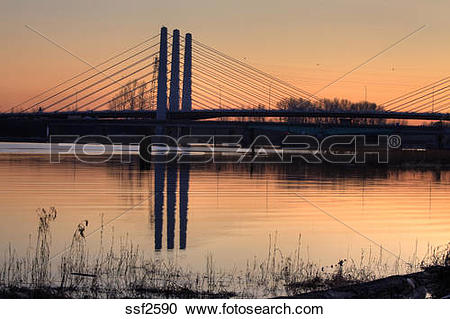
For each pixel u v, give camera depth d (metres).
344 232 28.38
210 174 69.69
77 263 19.72
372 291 15.66
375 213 35.72
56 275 18.08
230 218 33.00
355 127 142.12
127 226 29.64
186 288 16.80
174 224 30.56
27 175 63.16
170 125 143.75
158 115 148.75
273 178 65.06
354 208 38.19
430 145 170.12
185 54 167.12
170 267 19.75
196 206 38.62
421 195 47.69
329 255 22.59
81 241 24.91
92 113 149.50
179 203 40.19
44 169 73.44
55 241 24.95
